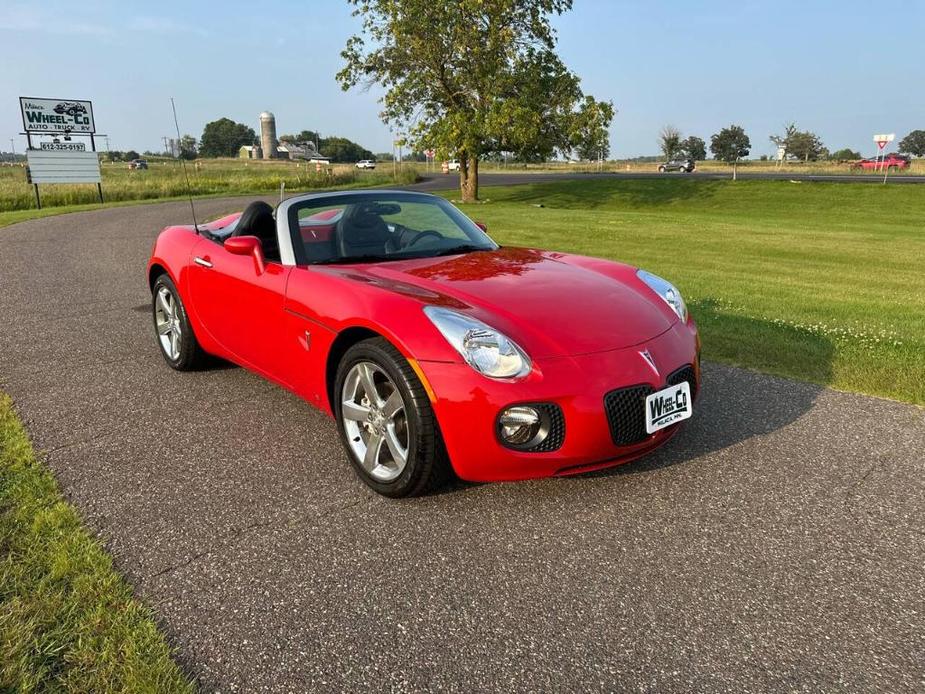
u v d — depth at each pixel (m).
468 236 4.14
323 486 3.04
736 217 23.19
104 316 6.54
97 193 30.77
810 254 13.24
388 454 3.07
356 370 2.99
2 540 2.55
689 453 3.32
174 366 4.76
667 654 1.96
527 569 2.39
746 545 2.52
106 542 2.57
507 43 30.55
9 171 62.78
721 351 5.12
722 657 1.94
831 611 2.14
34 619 2.08
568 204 35.00
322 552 2.51
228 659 1.95
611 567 2.39
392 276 3.30
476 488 3.00
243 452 3.40
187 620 2.12
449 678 1.88
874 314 6.94
